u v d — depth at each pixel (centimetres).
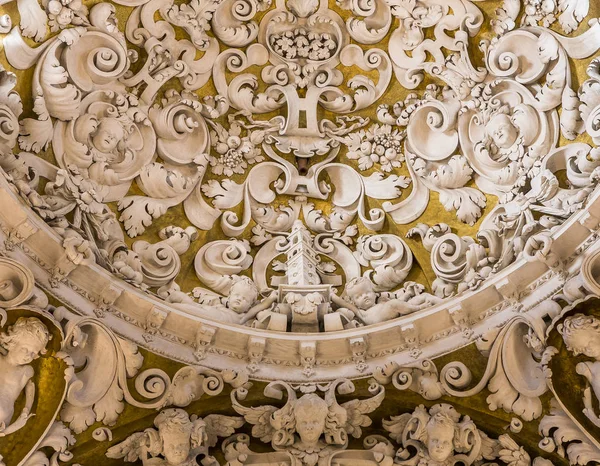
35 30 982
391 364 948
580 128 1009
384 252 1089
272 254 1102
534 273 950
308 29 1164
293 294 1004
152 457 906
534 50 1067
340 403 950
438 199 1106
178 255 1054
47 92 986
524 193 1027
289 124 1145
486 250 1020
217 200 1106
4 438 875
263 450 940
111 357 907
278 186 1141
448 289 1018
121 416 908
